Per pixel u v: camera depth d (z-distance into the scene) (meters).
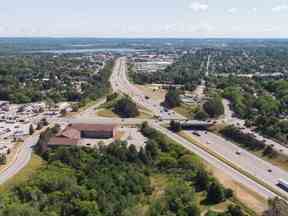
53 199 146.88
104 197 145.88
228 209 144.12
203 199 156.12
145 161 198.62
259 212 147.38
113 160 191.62
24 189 152.88
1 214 132.25
